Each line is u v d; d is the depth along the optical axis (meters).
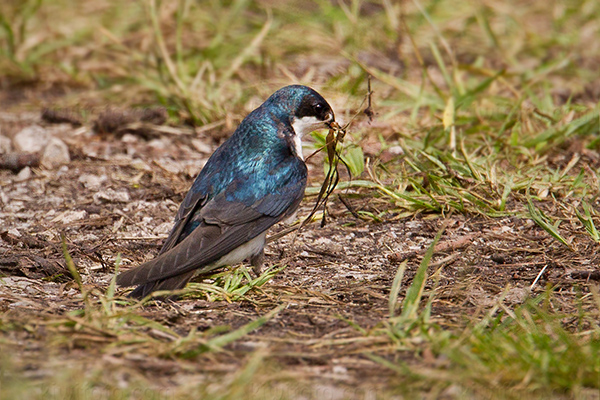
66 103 16.55
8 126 15.36
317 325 7.75
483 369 6.56
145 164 13.44
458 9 20.19
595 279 9.03
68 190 12.43
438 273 8.29
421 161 12.49
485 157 12.54
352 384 6.49
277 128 9.81
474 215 11.06
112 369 6.66
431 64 18.23
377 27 18.89
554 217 10.78
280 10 19.75
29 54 18.61
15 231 10.76
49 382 6.33
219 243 8.73
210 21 19.31
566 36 19.44
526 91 14.51
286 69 17.11
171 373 6.66
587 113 14.14
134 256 10.09
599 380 6.44
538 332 7.12
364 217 11.17
